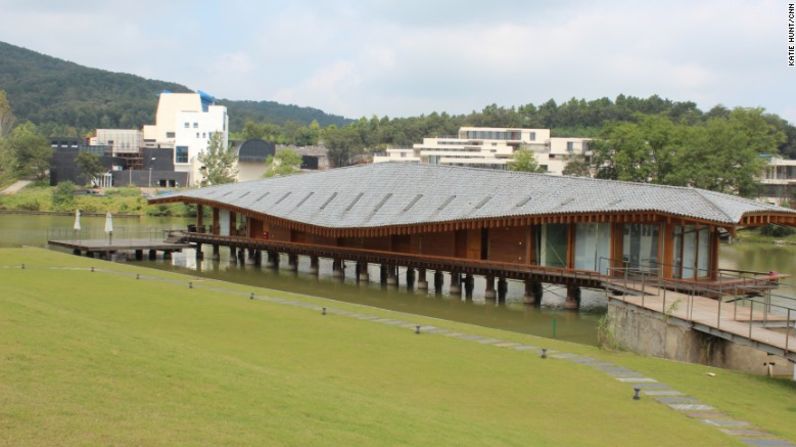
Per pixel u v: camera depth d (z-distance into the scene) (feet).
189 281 135.95
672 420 61.16
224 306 107.04
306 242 191.72
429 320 104.47
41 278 125.59
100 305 101.96
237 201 199.41
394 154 492.95
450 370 75.15
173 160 469.98
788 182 349.00
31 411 41.75
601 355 85.05
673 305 93.09
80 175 432.25
